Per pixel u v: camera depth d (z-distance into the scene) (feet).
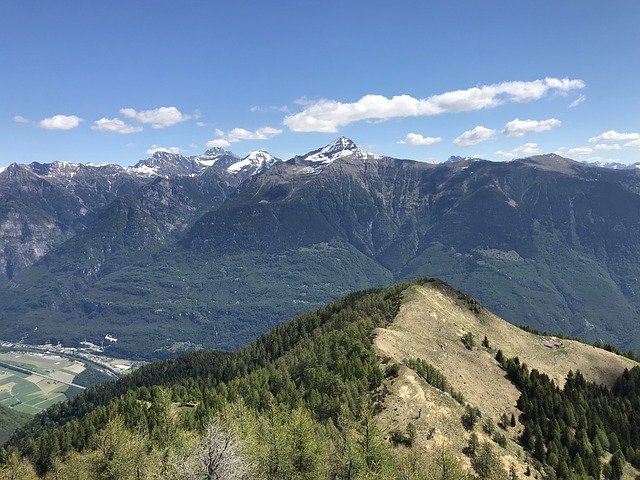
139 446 316.19
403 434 410.72
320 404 465.47
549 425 539.70
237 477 200.13
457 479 322.96
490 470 387.34
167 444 365.61
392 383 481.87
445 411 448.65
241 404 442.50
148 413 556.10
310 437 267.18
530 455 473.67
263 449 252.62
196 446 228.22
